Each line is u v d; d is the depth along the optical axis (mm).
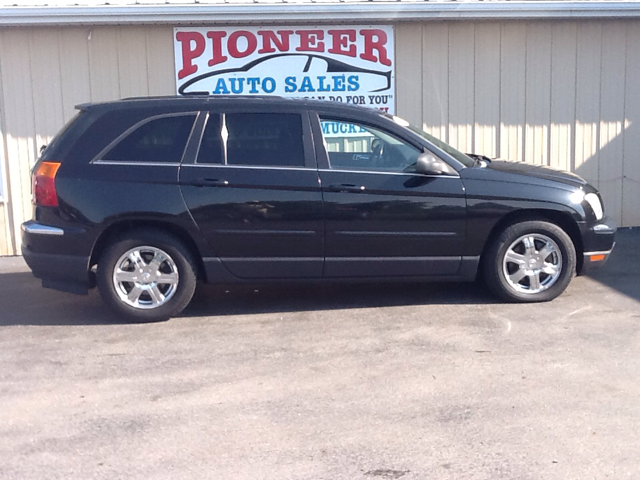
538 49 10016
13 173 9648
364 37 9773
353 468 4148
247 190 6574
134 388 5301
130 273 6672
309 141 6691
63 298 7688
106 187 6500
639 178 10406
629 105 10250
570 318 6633
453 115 10062
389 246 6746
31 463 4273
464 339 6141
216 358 5859
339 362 5703
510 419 4691
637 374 5371
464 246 6824
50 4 9133
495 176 6832
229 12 9195
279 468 4164
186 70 9672
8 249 9742
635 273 8125
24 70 9508
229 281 6766
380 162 6754
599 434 4480
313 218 6633
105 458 4320
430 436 4492
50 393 5242
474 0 9477
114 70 9617
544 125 10195
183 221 6539
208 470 4164
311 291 7727
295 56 9734
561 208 6863
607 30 10062
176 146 6633
